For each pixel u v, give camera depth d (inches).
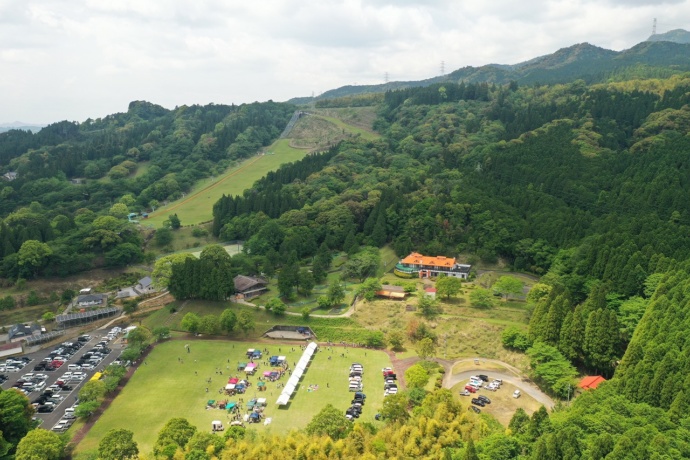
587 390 5383.9
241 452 4534.9
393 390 6195.9
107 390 6190.9
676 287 6127.0
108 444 4672.7
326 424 4950.8
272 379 6653.5
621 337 6299.2
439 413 5000.0
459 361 6939.0
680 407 4475.9
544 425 4448.8
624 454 3769.7
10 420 5088.6
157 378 6722.4
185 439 4859.7
